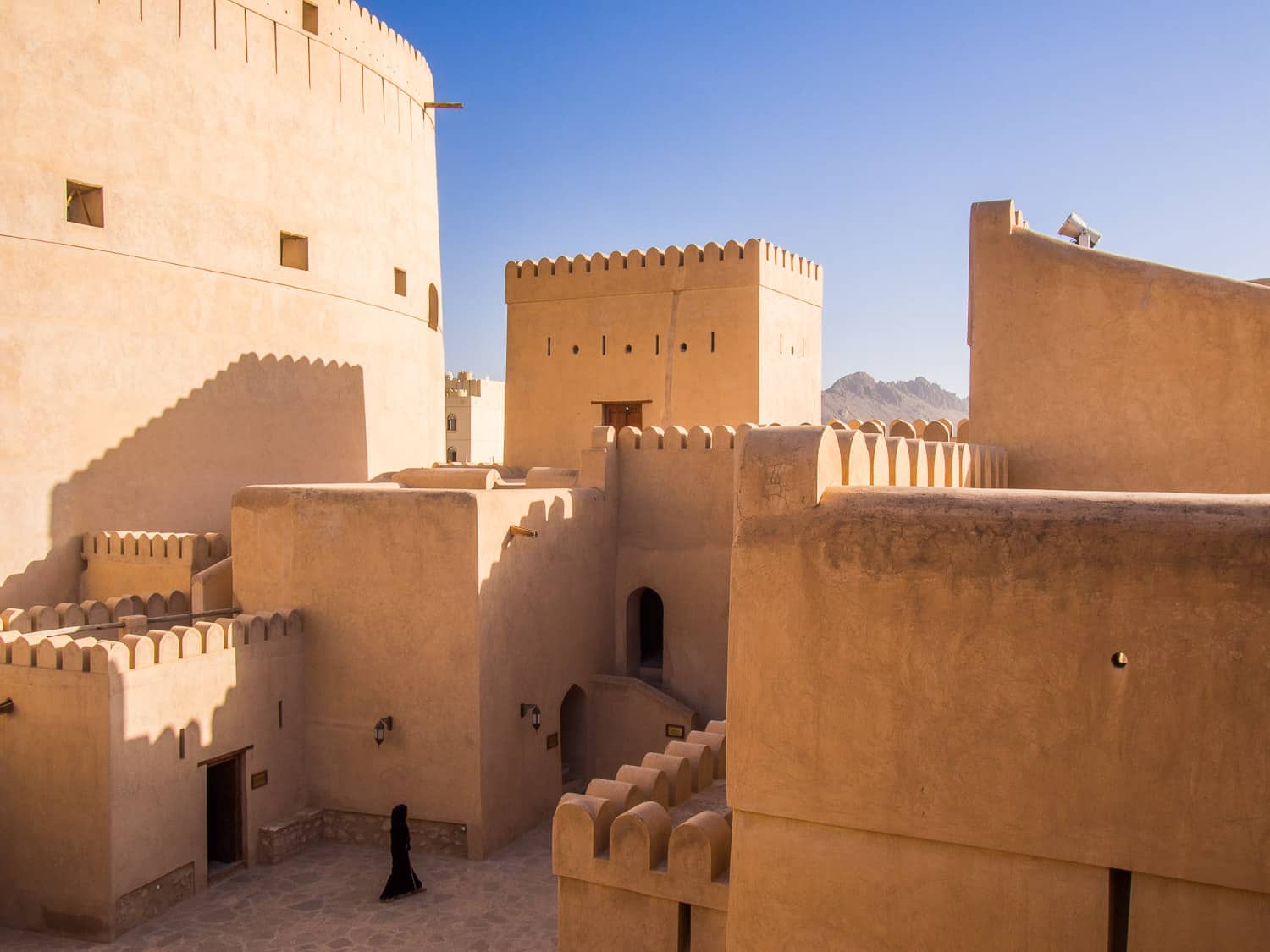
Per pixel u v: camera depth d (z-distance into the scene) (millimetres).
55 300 14570
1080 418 11836
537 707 12914
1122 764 4516
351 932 10094
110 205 15289
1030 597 4691
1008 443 12242
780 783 5266
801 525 5207
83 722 10039
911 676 4941
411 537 12164
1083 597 4582
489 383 46344
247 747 11727
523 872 11570
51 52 14539
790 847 5297
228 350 17125
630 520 15586
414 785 12203
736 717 5367
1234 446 11023
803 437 5312
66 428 14711
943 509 4949
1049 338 11984
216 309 16906
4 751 10492
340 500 12539
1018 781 4727
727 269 18953
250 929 10148
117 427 15375
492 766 12164
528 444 20875
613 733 14609
